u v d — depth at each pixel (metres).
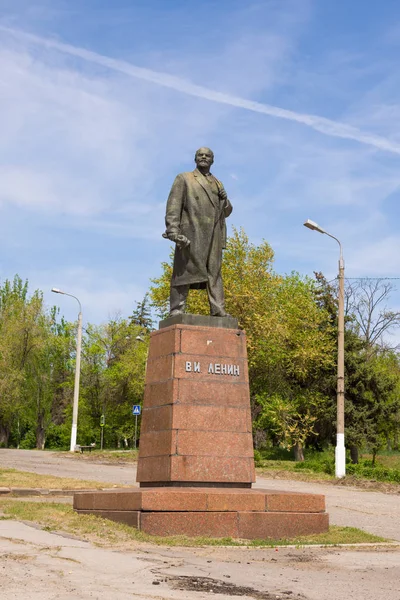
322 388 43.41
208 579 8.36
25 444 68.50
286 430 41.50
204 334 13.92
